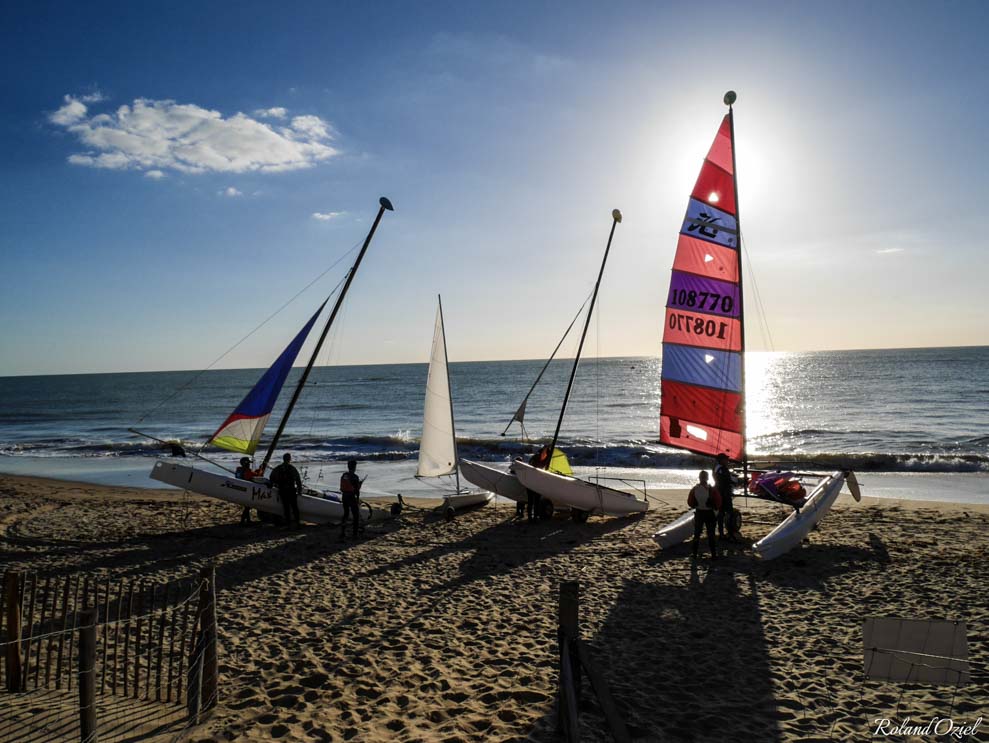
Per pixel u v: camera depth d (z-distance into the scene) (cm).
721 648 783
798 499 1428
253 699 638
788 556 1212
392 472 2769
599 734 566
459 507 1828
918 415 4903
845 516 1591
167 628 823
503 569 1161
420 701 636
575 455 3148
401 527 1559
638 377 11606
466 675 701
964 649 542
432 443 1848
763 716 606
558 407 6619
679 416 1608
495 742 552
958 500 2066
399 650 777
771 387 8256
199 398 10131
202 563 1198
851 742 556
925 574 1073
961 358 14300
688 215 1559
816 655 755
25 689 621
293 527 1538
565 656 536
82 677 488
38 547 1338
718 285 1519
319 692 655
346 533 1480
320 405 7638
